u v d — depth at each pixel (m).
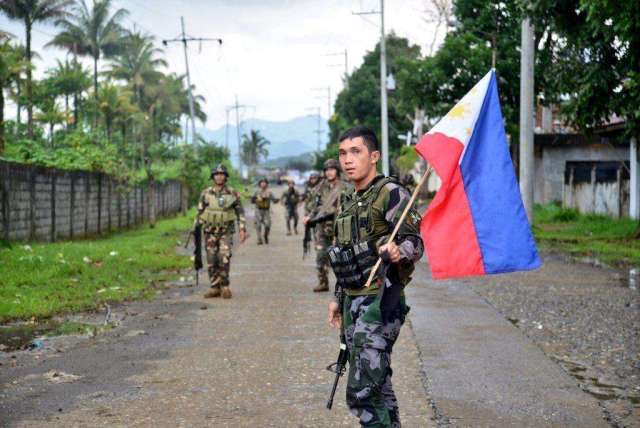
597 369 6.11
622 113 17.17
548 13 16.59
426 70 26.42
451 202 4.05
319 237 10.55
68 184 18.67
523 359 6.42
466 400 5.21
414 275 12.64
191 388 5.56
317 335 7.52
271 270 13.62
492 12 25.61
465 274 4.03
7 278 10.59
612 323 8.05
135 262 13.67
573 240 18.84
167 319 8.48
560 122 37.31
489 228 4.03
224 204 10.10
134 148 34.38
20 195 15.53
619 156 31.78
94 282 11.05
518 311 8.87
